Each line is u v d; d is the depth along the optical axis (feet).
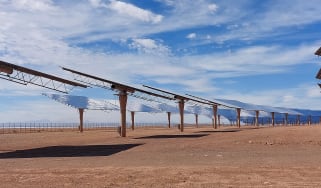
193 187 34.22
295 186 33.86
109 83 144.25
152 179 38.75
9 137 159.63
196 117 363.15
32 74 112.27
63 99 248.93
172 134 154.81
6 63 98.32
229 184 35.40
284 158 57.82
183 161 56.90
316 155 61.41
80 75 135.85
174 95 199.93
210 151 72.95
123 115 149.38
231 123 429.79
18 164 57.31
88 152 78.23
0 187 35.58
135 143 102.32
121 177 40.29
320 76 138.10
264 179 37.78
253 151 70.74
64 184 36.81
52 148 93.04
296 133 110.52
